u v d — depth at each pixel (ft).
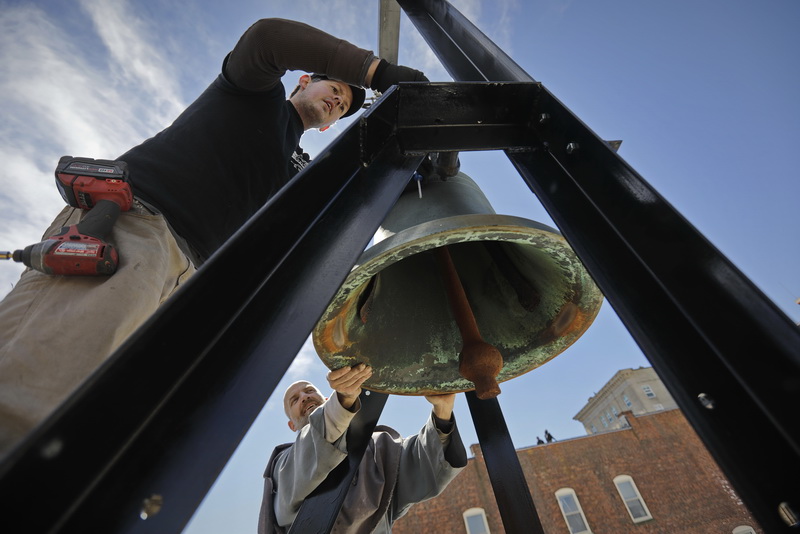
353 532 6.23
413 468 7.28
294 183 2.76
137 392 1.66
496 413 6.51
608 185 3.05
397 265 6.51
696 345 2.23
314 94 6.79
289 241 2.60
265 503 6.61
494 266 6.38
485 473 44.86
